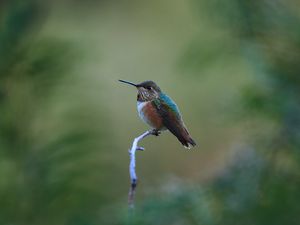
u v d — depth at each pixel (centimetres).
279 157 930
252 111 948
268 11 989
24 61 900
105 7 1733
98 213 866
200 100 1579
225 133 1481
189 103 1616
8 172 853
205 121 1428
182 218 858
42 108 898
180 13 1792
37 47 913
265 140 940
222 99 981
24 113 885
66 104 928
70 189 870
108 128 966
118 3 1758
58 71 915
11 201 848
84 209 870
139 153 1619
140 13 1806
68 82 925
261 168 913
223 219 877
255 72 938
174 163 1596
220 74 1115
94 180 888
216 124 989
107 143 914
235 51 1002
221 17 1002
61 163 869
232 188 897
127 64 1731
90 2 1675
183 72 1030
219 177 912
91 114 935
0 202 845
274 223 877
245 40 990
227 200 884
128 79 1723
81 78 947
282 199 887
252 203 880
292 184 906
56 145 873
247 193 888
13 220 842
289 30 979
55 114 915
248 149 937
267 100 930
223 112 968
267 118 950
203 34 1021
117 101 1692
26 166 853
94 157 891
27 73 902
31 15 914
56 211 866
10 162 855
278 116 933
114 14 1759
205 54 1013
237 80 1118
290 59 969
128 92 1709
